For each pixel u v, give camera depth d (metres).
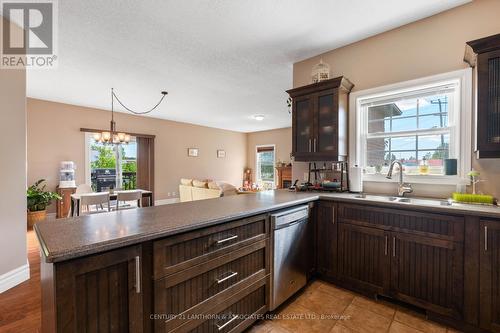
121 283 1.07
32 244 3.51
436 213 1.82
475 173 1.98
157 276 1.18
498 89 1.75
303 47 2.89
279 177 8.54
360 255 2.20
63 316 0.90
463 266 1.71
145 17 2.29
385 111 2.74
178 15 2.26
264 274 1.81
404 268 1.96
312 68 3.06
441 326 1.79
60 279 0.90
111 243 1.02
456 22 2.18
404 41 2.46
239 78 3.87
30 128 4.91
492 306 1.61
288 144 8.70
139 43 2.77
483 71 1.79
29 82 3.98
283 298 1.98
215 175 8.66
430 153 2.46
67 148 5.37
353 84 2.78
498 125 1.75
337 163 2.90
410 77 2.41
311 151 2.80
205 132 8.35
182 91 4.50
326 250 2.42
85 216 1.49
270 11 2.21
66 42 2.73
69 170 5.12
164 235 1.20
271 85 4.20
